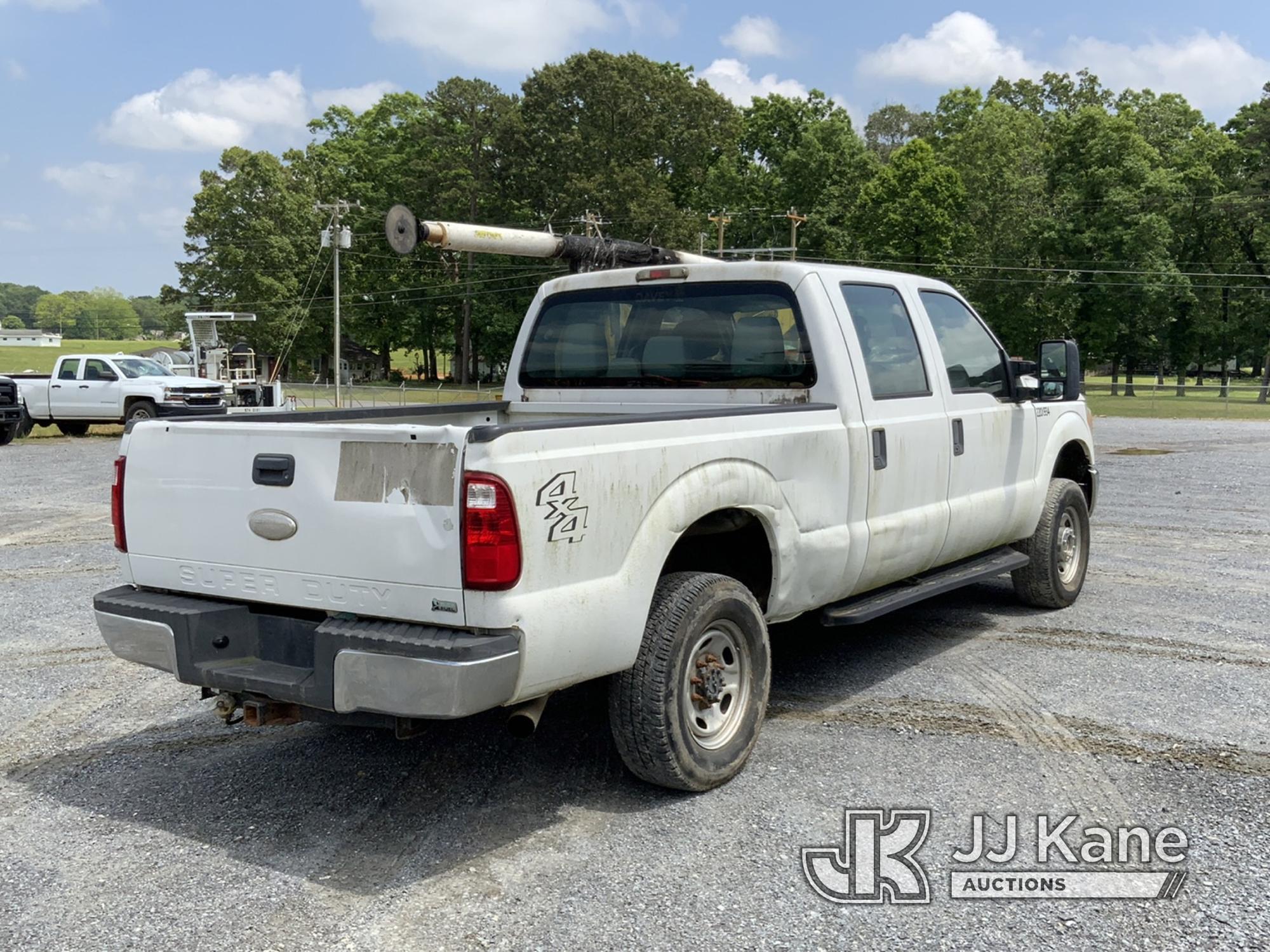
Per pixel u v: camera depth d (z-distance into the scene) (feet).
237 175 217.77
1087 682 17.20
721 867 10.93
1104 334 181.57
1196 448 67.67
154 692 17.35
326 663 10.90
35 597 24.49
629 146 209.87
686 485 12.39
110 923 9.92
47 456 62.28
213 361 103.65
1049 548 21.31
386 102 246.47
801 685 17.19
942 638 20.03
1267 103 200.13
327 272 230.89
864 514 15.53
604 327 17.85
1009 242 186.39
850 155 227.61
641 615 11.86
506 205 214.69
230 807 12.66
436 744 14.67
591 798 12.76
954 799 12.59
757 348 15.97
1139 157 182.50
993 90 263.70
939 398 17.54
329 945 9.50
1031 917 9.92
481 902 10.25
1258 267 201.87
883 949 9.36
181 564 12.55
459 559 10.32
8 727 15.64
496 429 10.28
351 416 15.43
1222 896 10.30
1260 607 22.57
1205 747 14.21
